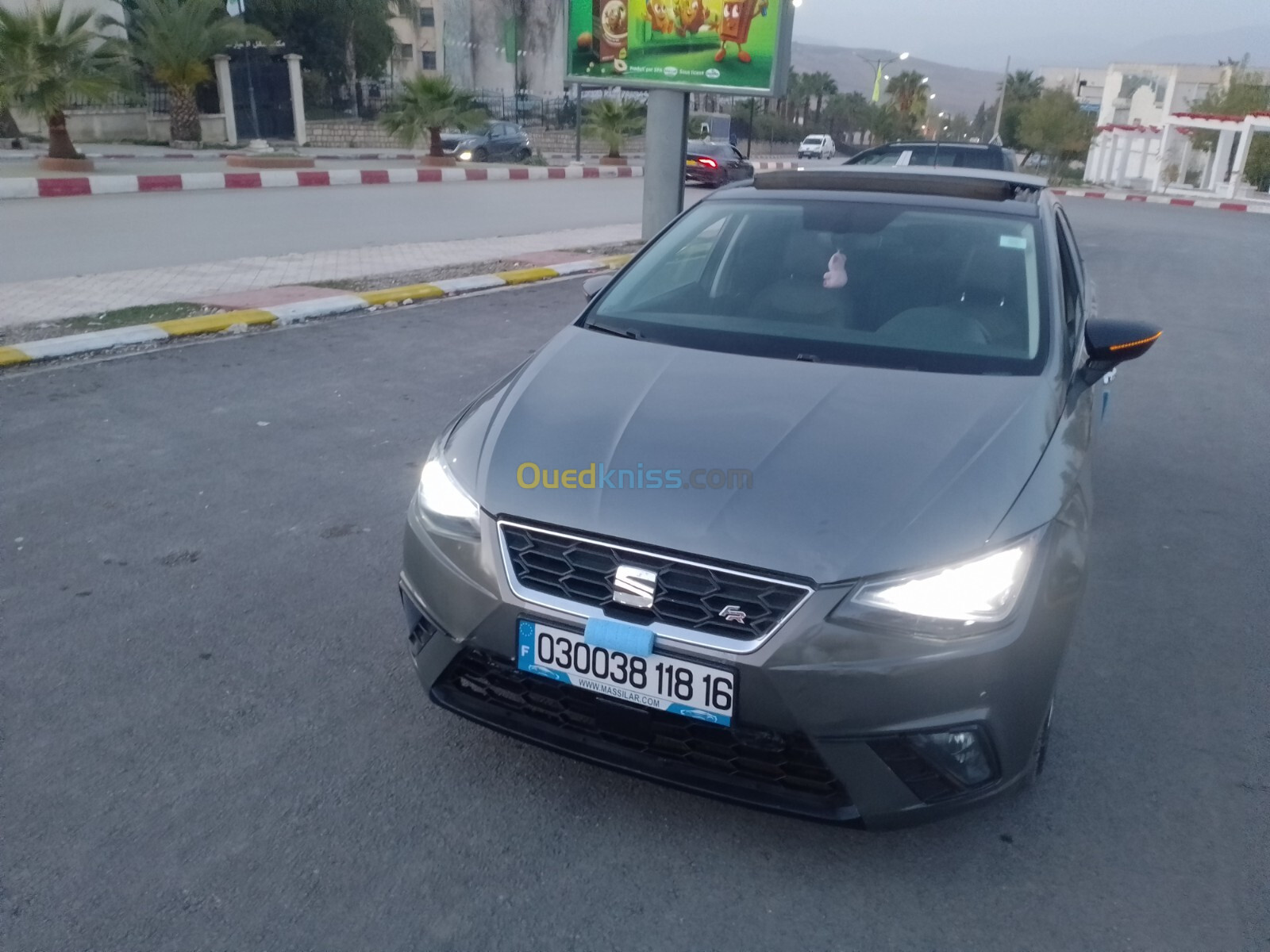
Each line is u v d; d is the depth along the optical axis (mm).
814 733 2275
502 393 3051
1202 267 14844
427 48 54344
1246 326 10180
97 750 2916
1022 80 71438
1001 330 3305
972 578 2297
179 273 9727
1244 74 53656
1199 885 2564
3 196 14492
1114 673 3537
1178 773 3000
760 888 2506
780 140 58906
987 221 3754
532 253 12086
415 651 2777
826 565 2270
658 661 2330
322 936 2316
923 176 4117
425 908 2408
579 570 2422
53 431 5414
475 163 30516
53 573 3928
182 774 2836
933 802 2363
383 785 2822
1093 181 48719
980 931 2404
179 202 15062
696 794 2461
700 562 2311
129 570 3982
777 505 2387
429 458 2941
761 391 2902
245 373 6617
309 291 8969
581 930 2363
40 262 9953
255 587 3895
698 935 2361
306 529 4402
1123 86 71875
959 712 2285
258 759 2908
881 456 2557
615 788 2836
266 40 31141
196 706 3146
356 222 14234
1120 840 2713
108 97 21031
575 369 3102
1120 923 2438
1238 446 6164
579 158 35031
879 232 3746
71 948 2258
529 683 2551
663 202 11109
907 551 2297
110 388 6172
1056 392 3037
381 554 4203
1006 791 2441
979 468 2531
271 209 15008
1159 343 9141
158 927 2322
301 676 3328
